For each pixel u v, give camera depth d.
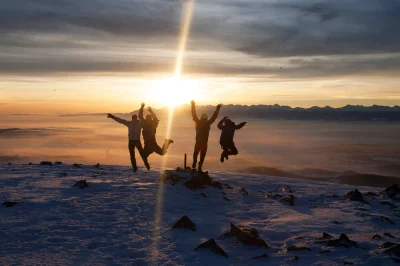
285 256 6.45
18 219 8.37
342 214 9.58
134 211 9.25
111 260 6.29
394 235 7.74
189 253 6.61
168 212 9.34
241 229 7.44
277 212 9.69
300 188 13.74
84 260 6.26
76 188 11.49
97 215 8.81
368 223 8.69
